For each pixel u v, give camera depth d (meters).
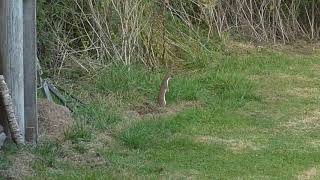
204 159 10.31
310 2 20.20
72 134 10.81
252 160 10.33
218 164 10.11
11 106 9.89
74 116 11.83
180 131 11.74
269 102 13.91
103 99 13.05
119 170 9.69
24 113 10.35
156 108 13.17
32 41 10.27
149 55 15.72
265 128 12.12
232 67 16.58
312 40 20.06
